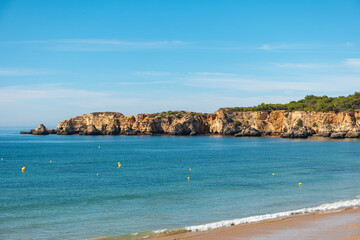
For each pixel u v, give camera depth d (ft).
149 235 85.20
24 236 88.79
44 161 304.50
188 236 83.05
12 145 574.15
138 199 133.49
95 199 134.00
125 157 345.92
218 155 366.63
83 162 295.07
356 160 295.69
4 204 125.59
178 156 356.38
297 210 108.37
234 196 137.90
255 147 495.82
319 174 205.05
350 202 119.65
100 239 83.41
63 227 96.43
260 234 83.51
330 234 82.38
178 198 134.82
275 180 181.47
